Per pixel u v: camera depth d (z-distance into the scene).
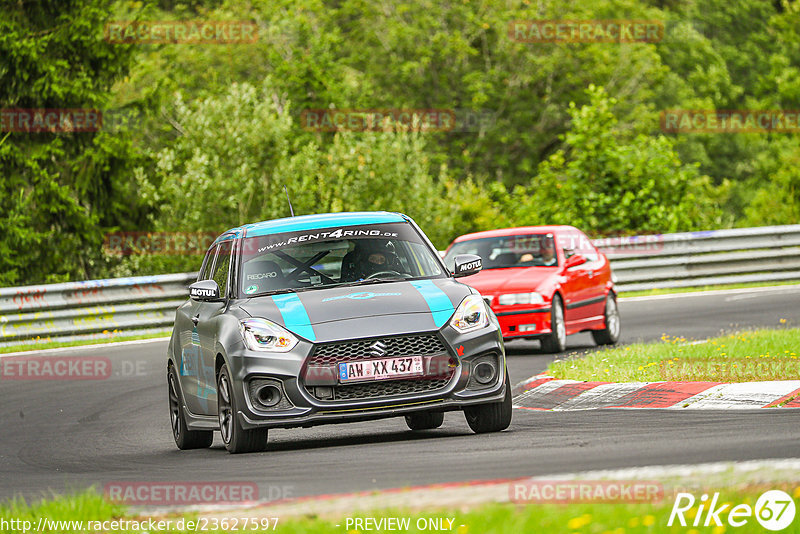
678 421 34.38
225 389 34.72
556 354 60.00
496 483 23.97
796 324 66.25
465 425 39.50
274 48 188.50
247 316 34.59
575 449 29.39
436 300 34.44
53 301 78.06
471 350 33.69
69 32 121.12
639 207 117.00
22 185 118.62
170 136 155.50
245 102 134.12
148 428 45.22
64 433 45.25
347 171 133.88
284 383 33.06
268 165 132.75
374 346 33.06
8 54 117.75
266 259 37.44
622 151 118.12
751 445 27.78
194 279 84.12
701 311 77.81
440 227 132.00
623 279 93.50
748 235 97.06
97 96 122.00
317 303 34.56
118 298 80.75
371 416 32.88
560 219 118.19
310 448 34.94
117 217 125.38
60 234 120.81
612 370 45.41
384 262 37.25
